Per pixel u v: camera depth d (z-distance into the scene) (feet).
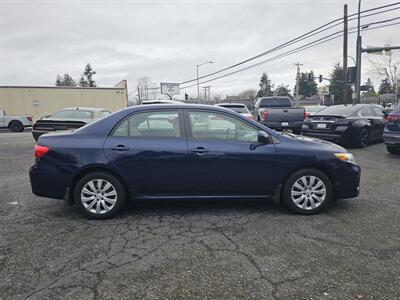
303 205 14.07
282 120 40.81
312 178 14.07
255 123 14.24
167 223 13.23
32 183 13.67
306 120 34.42
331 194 14.23
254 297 8.33
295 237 11.81
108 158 13.38
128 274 9.40
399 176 21.06
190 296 8.39
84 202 13.62
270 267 9.75
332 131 31.99
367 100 187.01
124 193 13.79
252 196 14.24
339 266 9.77
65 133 14.11
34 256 10.45
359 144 33.04
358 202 15.78
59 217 13.99
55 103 82.94
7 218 13.88
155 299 8.27
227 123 14.08
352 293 8.45
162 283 8.95
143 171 13.55
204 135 13.94
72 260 10.19
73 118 35.29
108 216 13.70
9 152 34.01
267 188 14.11
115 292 8.55
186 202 15.79
